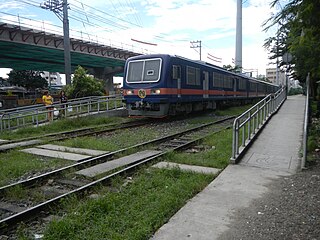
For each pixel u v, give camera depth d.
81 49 38.53
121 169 7.10
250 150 8.53
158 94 15.41
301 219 4.26
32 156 8.92
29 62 45.38
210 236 3.81
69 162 8.16
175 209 4.68
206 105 21.58
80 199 5.31
